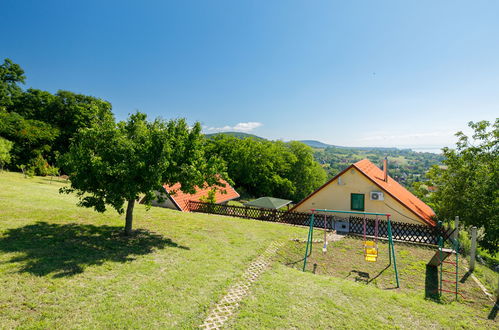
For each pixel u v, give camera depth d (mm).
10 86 45250
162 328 6008
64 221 13211
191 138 12211
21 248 9242
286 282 9312
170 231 14039
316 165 67500
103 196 11000
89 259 9094
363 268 12055
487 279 11344
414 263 12875
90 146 10875
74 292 6965
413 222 18625
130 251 10367
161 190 12430
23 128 37312
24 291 6688
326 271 11539
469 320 7793
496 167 19109
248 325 6469
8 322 5531
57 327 5586
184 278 8562
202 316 6676
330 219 19031
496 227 18359
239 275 9406
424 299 9266
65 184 29438
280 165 58500
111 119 11180
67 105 45844
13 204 14922
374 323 7023
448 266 12648
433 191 23531
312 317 7062
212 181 12875
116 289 7391
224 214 22016
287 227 18344
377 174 25844
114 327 5816
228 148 56969
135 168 10383
